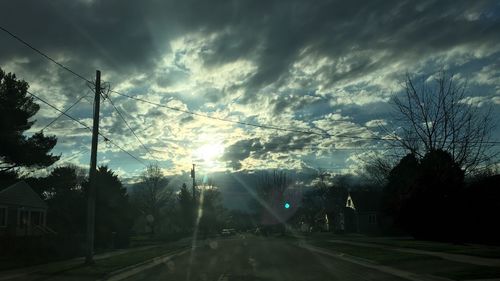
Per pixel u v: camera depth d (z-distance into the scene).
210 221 90.31
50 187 48.69
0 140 34.25
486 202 35.34
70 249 29.34
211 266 22.84
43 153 37.22
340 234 71.62
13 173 40.22
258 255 29.86
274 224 86.69
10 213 33.41
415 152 36.03
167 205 102.81
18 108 35.78
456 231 36.62
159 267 23.14
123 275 19.86
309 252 32.25
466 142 34.94
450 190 35.31
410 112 35.78
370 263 22.88
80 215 44.38
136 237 76.88
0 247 23.27
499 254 22.05
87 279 18.00
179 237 73.19
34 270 20.98
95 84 23.98
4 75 36.06
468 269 17.11
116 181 47.03
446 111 35.12
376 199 73.38
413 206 37.09
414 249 28.12
